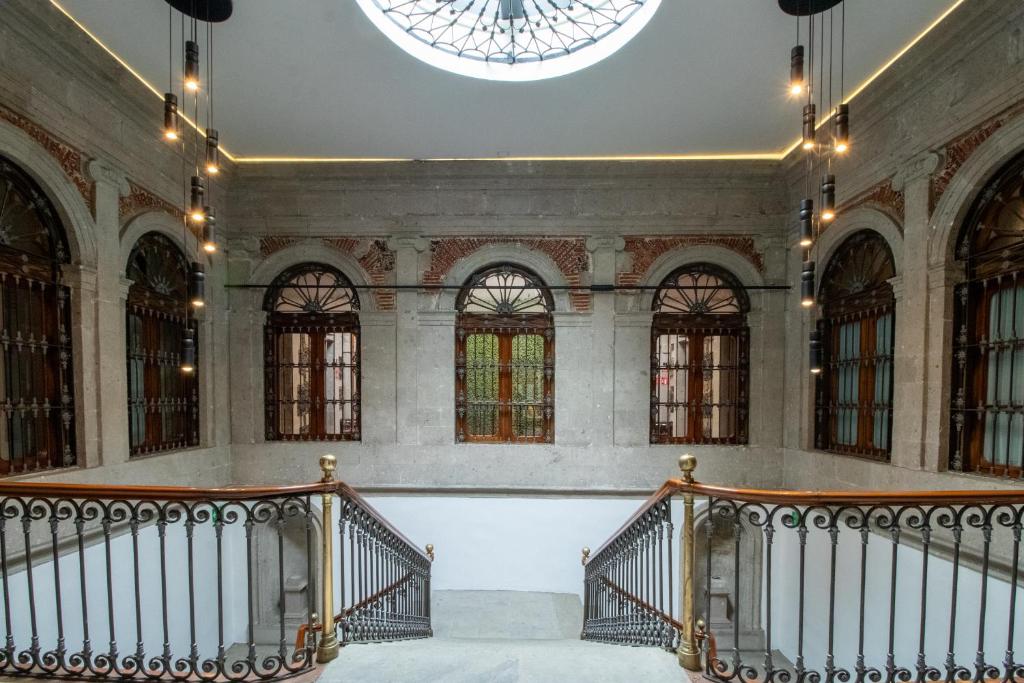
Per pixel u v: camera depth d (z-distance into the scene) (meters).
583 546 7.10
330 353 7.51
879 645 4.79
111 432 5.21
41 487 2.69
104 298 5.15
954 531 2.60
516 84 5.44
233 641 6.55
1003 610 3.68
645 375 7.24
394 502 7.19
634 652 3.04
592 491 7.12
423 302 7.36
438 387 7.32
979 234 4.60
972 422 4.62
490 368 7.45
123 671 2.71
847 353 6.24
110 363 5.21
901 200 5.18
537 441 7.38
